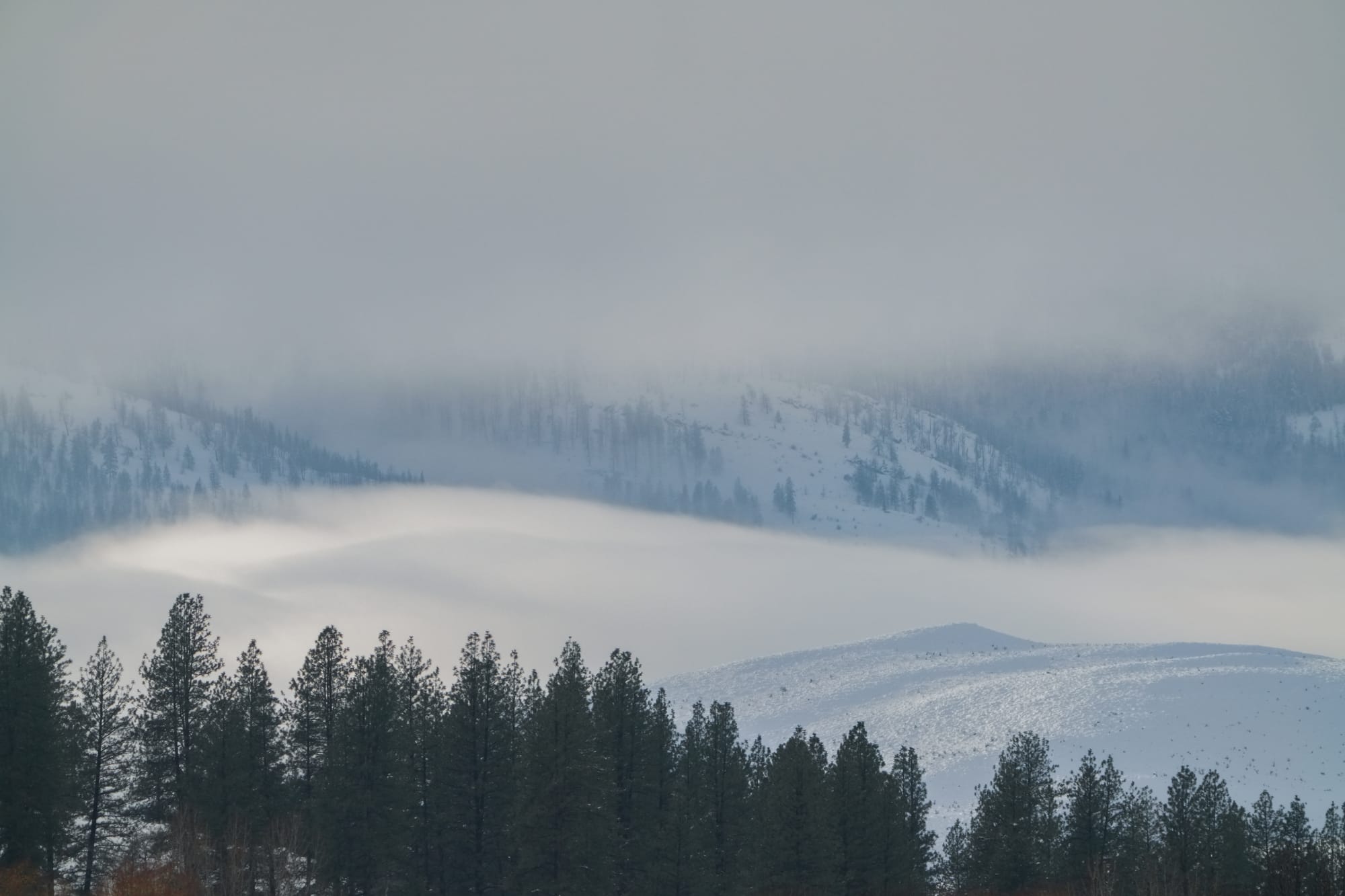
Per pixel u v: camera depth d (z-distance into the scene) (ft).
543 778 403.13
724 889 437.99
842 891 460.14
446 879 431.84
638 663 449.48
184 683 438.81
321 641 439.22
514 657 449.06
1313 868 447.83
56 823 394.32
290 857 396.57
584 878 401.29
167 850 393.70
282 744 430.20
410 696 449.48
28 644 399.24
